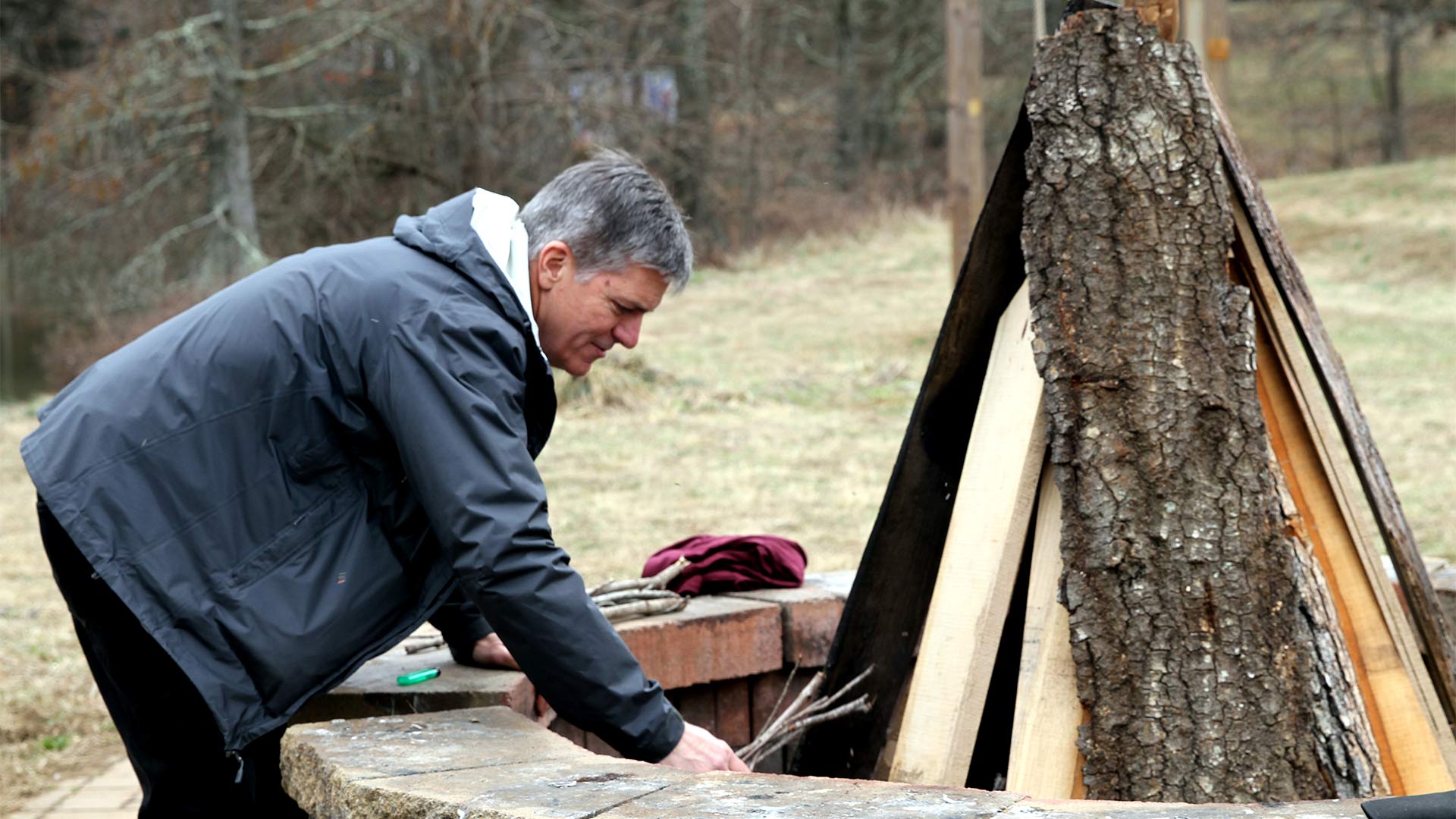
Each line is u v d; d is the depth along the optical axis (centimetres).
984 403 260
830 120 2984
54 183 1836
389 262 210
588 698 197
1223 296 235
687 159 2378
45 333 1922
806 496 873
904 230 2542
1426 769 235
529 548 193
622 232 217
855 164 2941
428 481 196
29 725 493
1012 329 262
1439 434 1009
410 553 213
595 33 2059
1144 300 233
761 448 1050
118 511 202
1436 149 3347
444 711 214
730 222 2544
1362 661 243
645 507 849
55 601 672
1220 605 224
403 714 247
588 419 1187
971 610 248
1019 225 258
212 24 1841
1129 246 235
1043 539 247
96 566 200
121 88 1730
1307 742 222
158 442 204
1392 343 1477
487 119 1911
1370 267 1952
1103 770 224
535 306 223
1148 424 229
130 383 209
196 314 215
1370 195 2294
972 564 251
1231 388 231
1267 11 3803
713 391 1296
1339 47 3881
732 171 2556
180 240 1922
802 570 354
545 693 200
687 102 2428
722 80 2550
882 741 281
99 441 205
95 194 1827
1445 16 3222
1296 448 253
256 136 1964
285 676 204
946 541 268
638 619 305
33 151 1772
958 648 248
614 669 197
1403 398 1169
